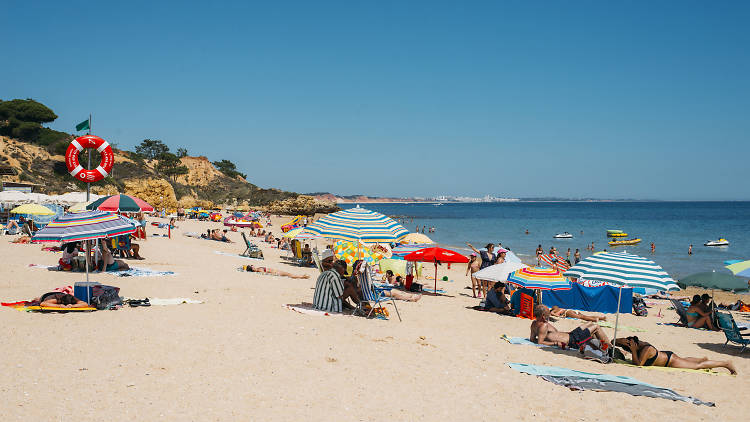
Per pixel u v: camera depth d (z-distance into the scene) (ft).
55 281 39.29
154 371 19.92
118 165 361.71
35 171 244.01
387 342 27.09
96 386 17.89
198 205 295.69
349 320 31.99
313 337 26.73
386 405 17.88
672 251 140.36
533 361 25.73
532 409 18.39
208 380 19.24
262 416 16.15
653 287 25.32
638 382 22.06
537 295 41.57
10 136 299.99
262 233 132.05
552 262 73.15
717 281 33.01
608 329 37.06
